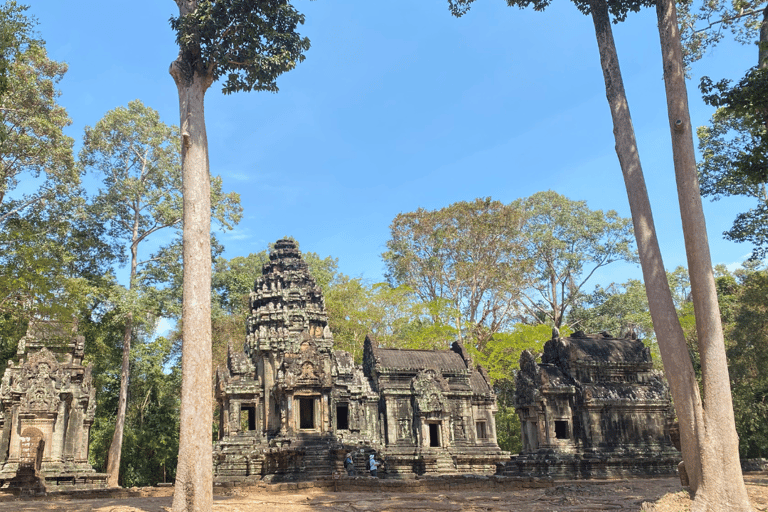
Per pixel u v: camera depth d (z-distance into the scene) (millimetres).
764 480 21906
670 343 15469
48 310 31844
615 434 32719
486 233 56344
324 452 33094
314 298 41562
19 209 38438
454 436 39625
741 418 41000
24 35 27172
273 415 36812
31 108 35531
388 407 38656
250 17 17438
